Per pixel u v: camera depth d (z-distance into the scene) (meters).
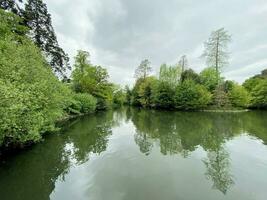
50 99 15.91
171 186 8.65
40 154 12.82
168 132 20.52
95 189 8.38
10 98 9.77
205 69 53.59
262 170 10.41
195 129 22.09
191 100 46.81
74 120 28.81
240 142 16.11
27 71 14.03
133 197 7.73
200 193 8.05
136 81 71.38
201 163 11.44
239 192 8.15
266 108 51.44
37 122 12.84
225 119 30.83
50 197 7.77
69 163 11.43
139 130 21.70
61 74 38.78
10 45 14.11
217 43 47.03
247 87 60.12
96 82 43.62
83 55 41.16
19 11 27.91
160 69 56.81
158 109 55.16
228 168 10.68
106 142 16.28
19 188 8.52
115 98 75.62
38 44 33.41
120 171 10.30
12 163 11.28
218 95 45.94
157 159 12.10
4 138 11.13
